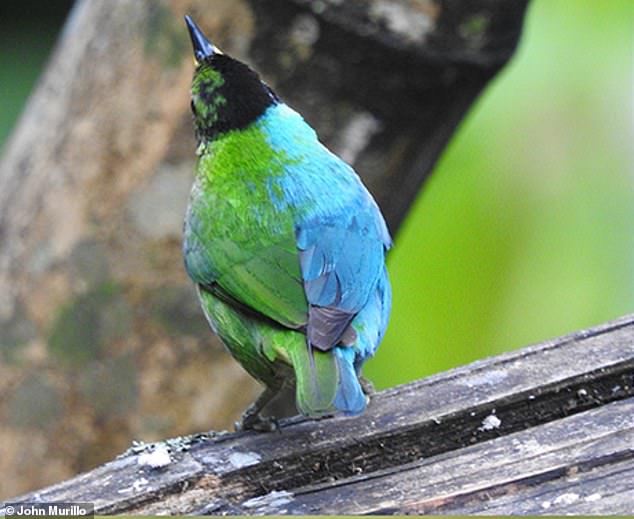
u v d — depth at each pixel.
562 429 7.96
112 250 11.23
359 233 9.25
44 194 11.38
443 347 11.53
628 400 8.20
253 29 10.81
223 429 11.41
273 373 9.09
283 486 7.94
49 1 15.59
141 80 11.07
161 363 11.29
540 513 7.38
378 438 8.06
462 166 11.33
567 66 11.11
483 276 11.34
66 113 11.32
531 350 8.52
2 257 11.55
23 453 11.56
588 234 11.10
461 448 8.13
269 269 9.02
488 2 10.55
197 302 11.19
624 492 7.46
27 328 11.44
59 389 11.44
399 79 10.88
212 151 9.62
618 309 11.06
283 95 10.98
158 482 7.75
